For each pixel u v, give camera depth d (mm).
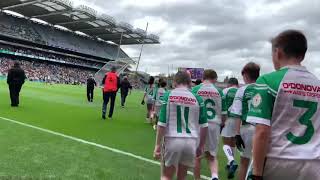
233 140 6969
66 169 6801
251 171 2789
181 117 4773
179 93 4824
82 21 79250
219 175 7438
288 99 2664
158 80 13141
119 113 18172
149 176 6742
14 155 7586
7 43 70250
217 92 6320
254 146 2650
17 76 16625
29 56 73250
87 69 87375
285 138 2662
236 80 6906
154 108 13750
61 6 70562
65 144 9156
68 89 38375
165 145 4773
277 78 2699
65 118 14344
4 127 11016
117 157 8156
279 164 2633
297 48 2744
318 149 2648
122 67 57750
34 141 9219
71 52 83375
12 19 75125
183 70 5051
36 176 6195
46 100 21984
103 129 12273
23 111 15406
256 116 2654
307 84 2705
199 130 4930
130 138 10859
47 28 82500
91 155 8156
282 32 2826
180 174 4848
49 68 75875
